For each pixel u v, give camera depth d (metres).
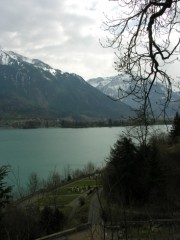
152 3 3.97
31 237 13.09
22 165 88.56
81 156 107.31
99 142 151.38
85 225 22.70
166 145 24.72
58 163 93.00
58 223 23.38
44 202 21.12
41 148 135.25
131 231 6.61
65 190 54.84
